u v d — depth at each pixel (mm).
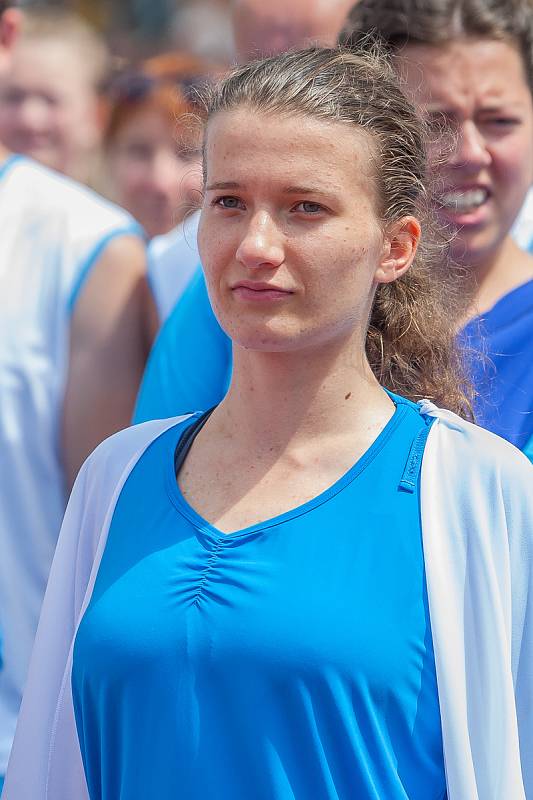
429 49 8508
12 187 11102
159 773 5949
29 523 10805
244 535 6078
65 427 10953
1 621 10586
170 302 10695
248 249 5887
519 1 8672
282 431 6324
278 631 5797
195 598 6016
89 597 6527
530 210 10500
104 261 11055
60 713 6672
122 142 14688
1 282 10883
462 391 7590
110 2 28953
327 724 5785
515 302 8734
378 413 6430
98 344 10977
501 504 6172
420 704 5871
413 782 5914
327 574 5906
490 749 5977
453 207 8531
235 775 5836
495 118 8562
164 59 14875
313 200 5941
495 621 6004
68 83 15680
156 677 5988
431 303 7344
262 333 6004
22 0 12828
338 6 10773
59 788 6691
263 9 10742
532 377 8461
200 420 6852
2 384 10789
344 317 6090
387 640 5793
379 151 6223
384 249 6398
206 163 6391
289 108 6000
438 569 5930
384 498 6098
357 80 6340
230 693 5848
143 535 6383
